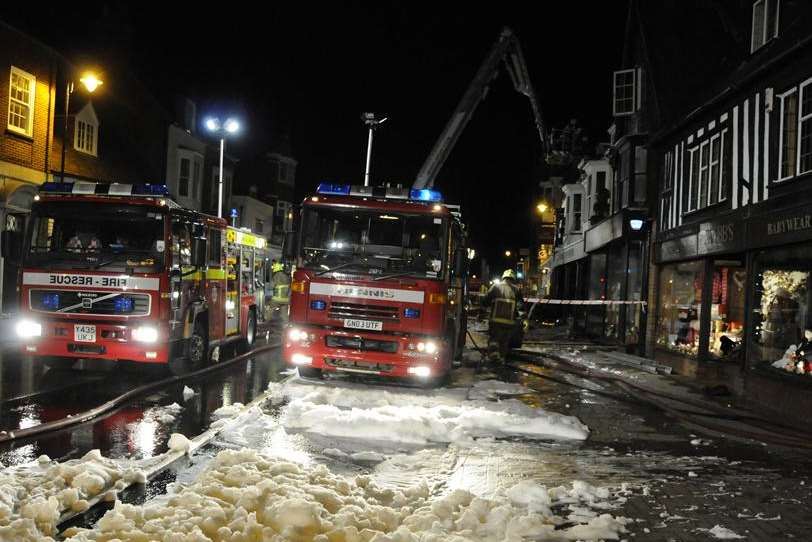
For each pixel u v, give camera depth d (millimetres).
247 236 17156
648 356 18984
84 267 11641
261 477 5629
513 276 17734
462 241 13672
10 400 9633
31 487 5332
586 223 31922
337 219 11906
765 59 12562
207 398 10648
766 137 12703
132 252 11766
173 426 8547
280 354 17344
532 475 6895
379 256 11781
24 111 22406
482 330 29969
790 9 12711
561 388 13297
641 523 5473
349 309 11688
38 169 23078
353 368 11719
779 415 10703
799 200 11234
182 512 4719
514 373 15477
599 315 26719
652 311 19062
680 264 17625
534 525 5117
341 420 8641
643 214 19922
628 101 22594
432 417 9031
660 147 19062
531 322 36500
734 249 13570
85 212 11844
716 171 15125
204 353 14039
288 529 4539
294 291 11867
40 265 11711
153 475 6238
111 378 11875
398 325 11602
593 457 7855
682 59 19797
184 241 12633
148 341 11648
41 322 11625
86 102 26312
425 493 5902
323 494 5258
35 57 22797
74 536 4316
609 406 11492
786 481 6996
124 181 29031
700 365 15031
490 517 5238
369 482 5945
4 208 21781
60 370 12531
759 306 12734
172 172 35312
